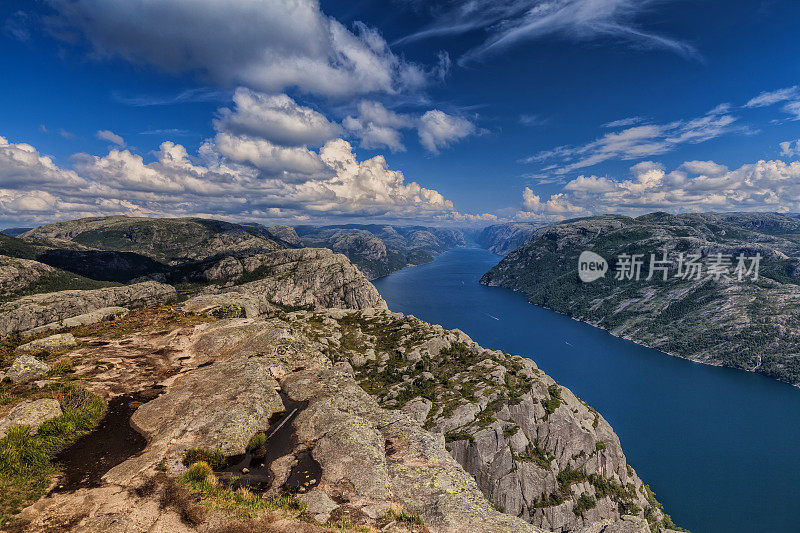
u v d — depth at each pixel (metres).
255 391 27.27
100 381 30.31
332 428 23.16
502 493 74.75
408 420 25.59
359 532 14.61
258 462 20.45
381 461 20.25
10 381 28.72
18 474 16.97
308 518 15.43
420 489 18.33
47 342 40.19
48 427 20.73
